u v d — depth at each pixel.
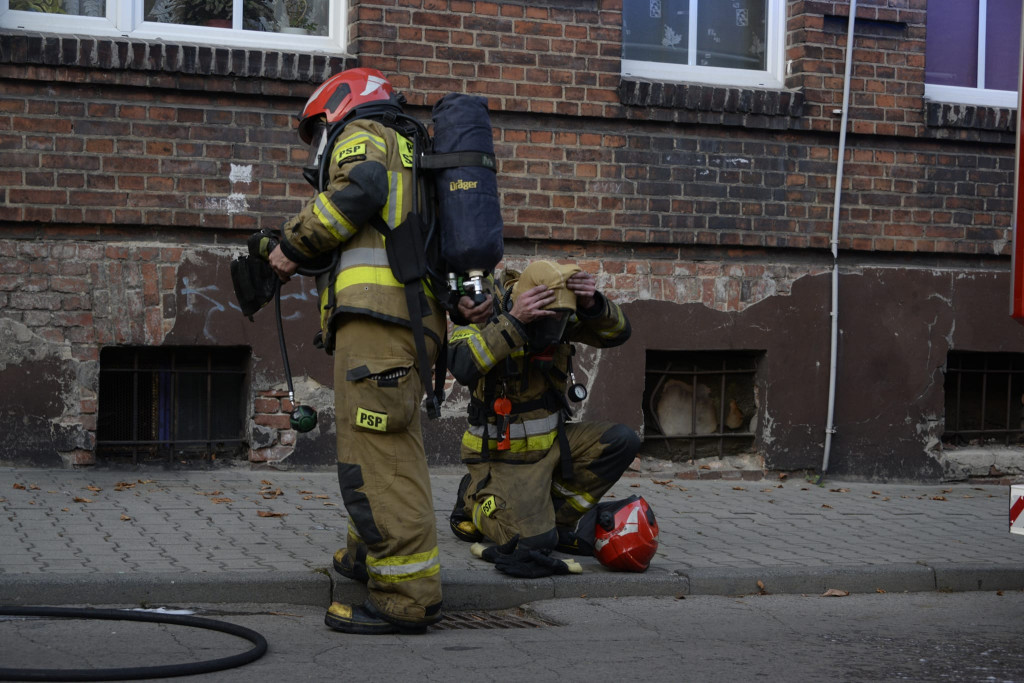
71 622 4.54
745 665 4.23
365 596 5.05
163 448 7.67
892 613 5.30
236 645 4.30
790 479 8.62
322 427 7.75
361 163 4.36
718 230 8.49
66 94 7.26
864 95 8.78
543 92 8.10
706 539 6.36
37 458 7.26
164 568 5.02
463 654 4.30
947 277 8.97
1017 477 9.13
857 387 8.77
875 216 8.85
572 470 5.53
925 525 7.07
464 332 5.12
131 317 7.41
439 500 7.04
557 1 8.12
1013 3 9.55
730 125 8.48
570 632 4.76
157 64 7.33
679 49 8.80
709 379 8.72
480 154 4.53
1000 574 5.93
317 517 6.30
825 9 8.70
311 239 4.37
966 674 4.17
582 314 5.38
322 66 7.63
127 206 7.37
